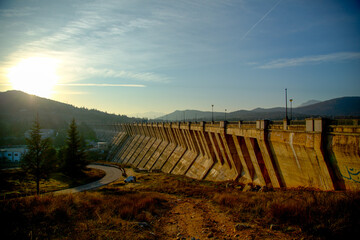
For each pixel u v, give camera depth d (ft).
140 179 170.40
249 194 68.90
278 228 38.04
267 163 84.33
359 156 49.42
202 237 38.47
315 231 34.50
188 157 193.06
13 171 201.05
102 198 71.36
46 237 35.91
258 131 85.51
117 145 434.71
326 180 58.75
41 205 51.34
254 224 41.60
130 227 41.55
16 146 361.92
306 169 66.08
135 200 67.97
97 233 36.91
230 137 117.39
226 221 46.26
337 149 54.39
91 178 193.77
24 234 36.73
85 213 50.75
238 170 116.37
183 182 127.75
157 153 269.64
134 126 403.34
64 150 216.33
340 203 40.01
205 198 81.51
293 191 62.90
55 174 199.11
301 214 40.24
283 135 72.54
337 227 33.55
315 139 59.26
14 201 52.85
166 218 53.57
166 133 258.98
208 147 149.28
